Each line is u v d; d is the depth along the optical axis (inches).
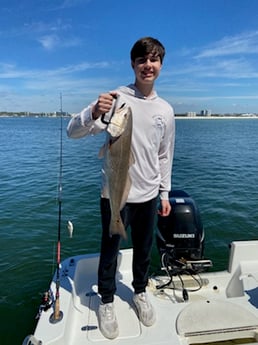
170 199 125.6
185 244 116.2
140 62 76.4
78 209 271.6
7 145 845.2
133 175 82.4
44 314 83.4
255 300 98.0
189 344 85.5
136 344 80.4
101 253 87.1
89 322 88.0
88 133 79.2
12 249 197.9
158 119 81.9
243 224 238.4
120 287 106.3
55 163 542.6
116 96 74.3
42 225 235.9
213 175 442.3
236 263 117.5
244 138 1141.1
